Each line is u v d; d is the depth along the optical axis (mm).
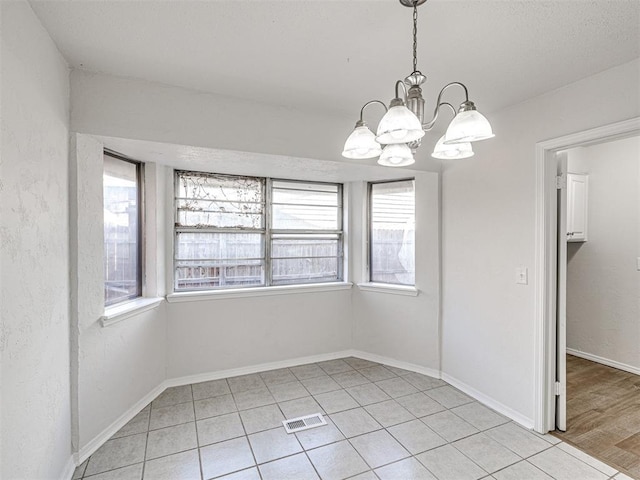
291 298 3418
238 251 3344
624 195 3391
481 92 2238
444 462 1983
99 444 2113
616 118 1880
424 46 1729
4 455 1195
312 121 2637
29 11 1422
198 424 2367
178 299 2951
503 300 2520
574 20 1502
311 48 1765
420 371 3234
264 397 2756
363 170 3088
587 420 2455
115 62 1914
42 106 1564
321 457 2025
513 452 2076
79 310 1954
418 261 3232
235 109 2393
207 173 3203
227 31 1616
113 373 2258
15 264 1288
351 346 3709
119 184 2561
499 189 2547
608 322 3500
